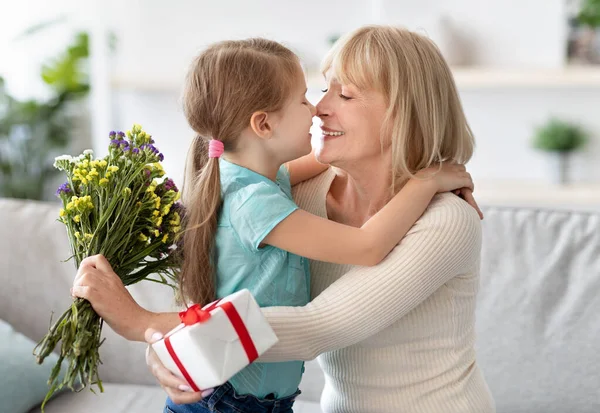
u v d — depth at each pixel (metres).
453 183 1.48
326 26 4.39
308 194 1.67
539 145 4.02
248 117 1.40
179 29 4.57
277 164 1.48
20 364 1.96
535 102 4.11
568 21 4.03
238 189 1.41
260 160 1.45
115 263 1.35
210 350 1.14
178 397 1.21
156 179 1.44
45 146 5.05
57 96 4.98
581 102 4.06
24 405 1.93
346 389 1.56
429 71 1.46
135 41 4.63
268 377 1.41
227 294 1.40
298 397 2.08
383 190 1.53
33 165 5.10
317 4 4.38
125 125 4.64
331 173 1.67
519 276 1.96
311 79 4.03
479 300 1.96
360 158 1.49
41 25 4.73
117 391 2.09
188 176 1.47
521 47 4.02
